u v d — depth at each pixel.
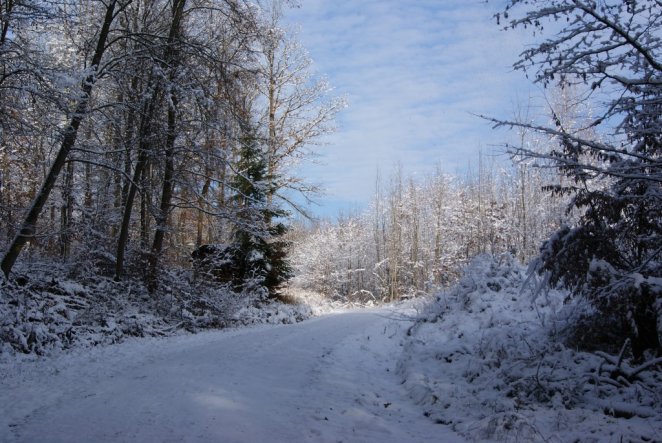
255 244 23.47
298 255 49.84
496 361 8.87
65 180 19.59
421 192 55.88
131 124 17.05
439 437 6.04
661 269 7.56
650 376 7.16
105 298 14.80
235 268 23.47
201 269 19.11
